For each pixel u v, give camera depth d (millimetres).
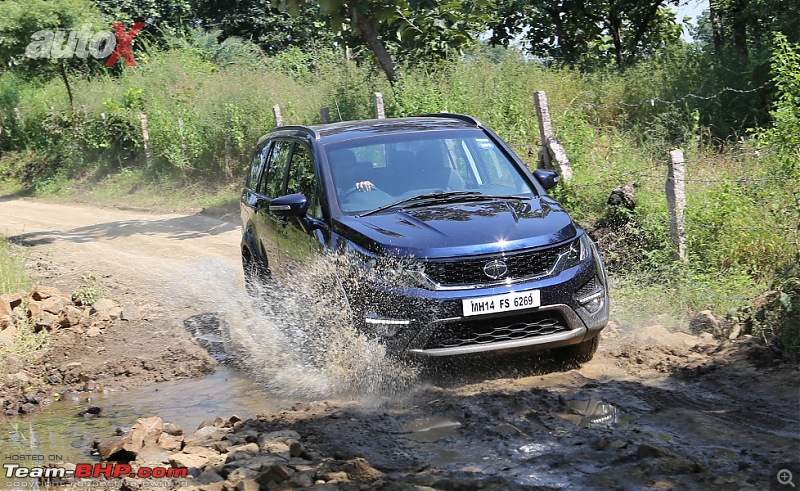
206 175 21531
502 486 3873
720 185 8930
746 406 4914
